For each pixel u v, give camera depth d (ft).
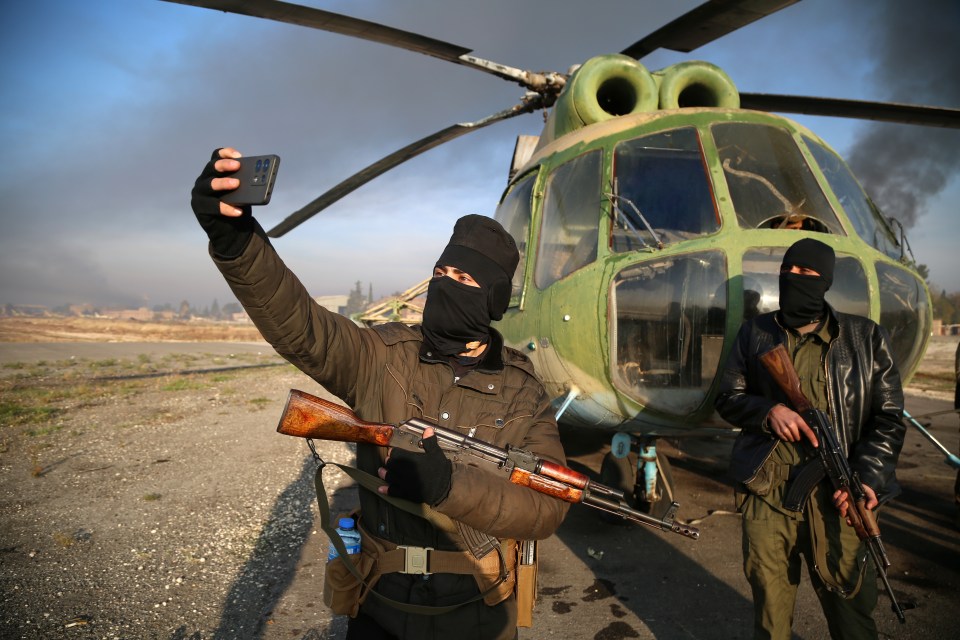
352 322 5.62
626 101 16.11
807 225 12.67
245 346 109.91
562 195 14.51
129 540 13.44
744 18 15.10
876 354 7.88
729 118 13.38
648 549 13.44
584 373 12.55
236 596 10.87
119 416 28.94
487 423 5.30
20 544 13.14
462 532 5.01
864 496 6.97
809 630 9.96
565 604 10.95
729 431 12.26
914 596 11.06
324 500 5.29
